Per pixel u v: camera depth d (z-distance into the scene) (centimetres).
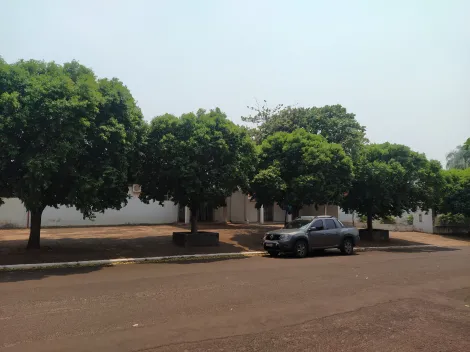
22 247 1593
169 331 599
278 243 1642
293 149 2045
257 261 1505
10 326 617
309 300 820
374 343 565
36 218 1527
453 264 1459
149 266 1338
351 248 1828
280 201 2091
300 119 3153
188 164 1611
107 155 1398
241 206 3369
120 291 892
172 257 1526
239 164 1761
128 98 1453
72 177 1316
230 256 1662
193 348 529
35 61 1344
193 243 1805
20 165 1241
